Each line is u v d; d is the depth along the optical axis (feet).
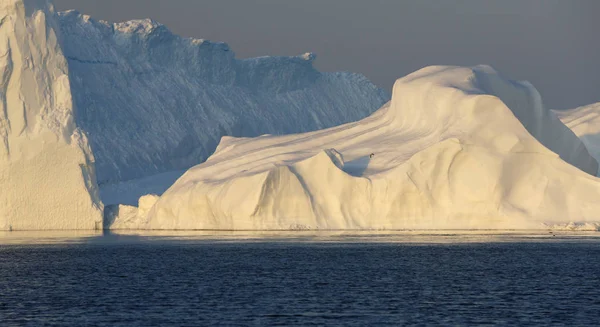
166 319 654.53
